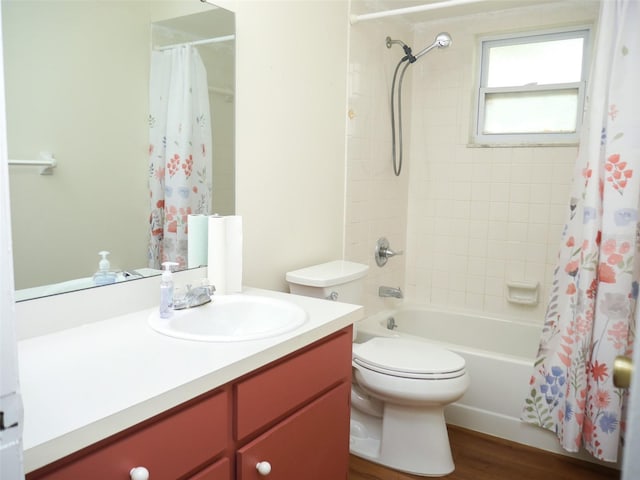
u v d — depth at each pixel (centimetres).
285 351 127
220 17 179
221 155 185
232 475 116
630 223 198
